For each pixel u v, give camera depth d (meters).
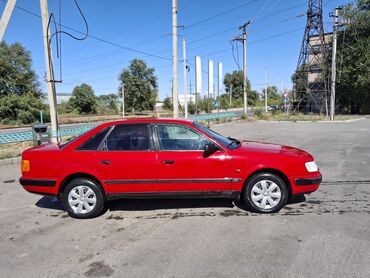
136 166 4.90
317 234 4.12
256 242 3.94
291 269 3.28
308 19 41.41
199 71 24.25
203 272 3.27
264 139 15.16
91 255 3.73
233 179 4.92
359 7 44.44
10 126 35.53
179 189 4.96
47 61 12.09
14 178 7.95
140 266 3.44
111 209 5.36
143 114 62.75
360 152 10.84
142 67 66.50
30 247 3.99
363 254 3.56
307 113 43.62
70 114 65.75
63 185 5.08
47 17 11.88
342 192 6.05
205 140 5.03
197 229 4.41
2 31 9.68
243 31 34.34
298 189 4.93
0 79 39.38
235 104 90.94
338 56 44.97
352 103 47.44
